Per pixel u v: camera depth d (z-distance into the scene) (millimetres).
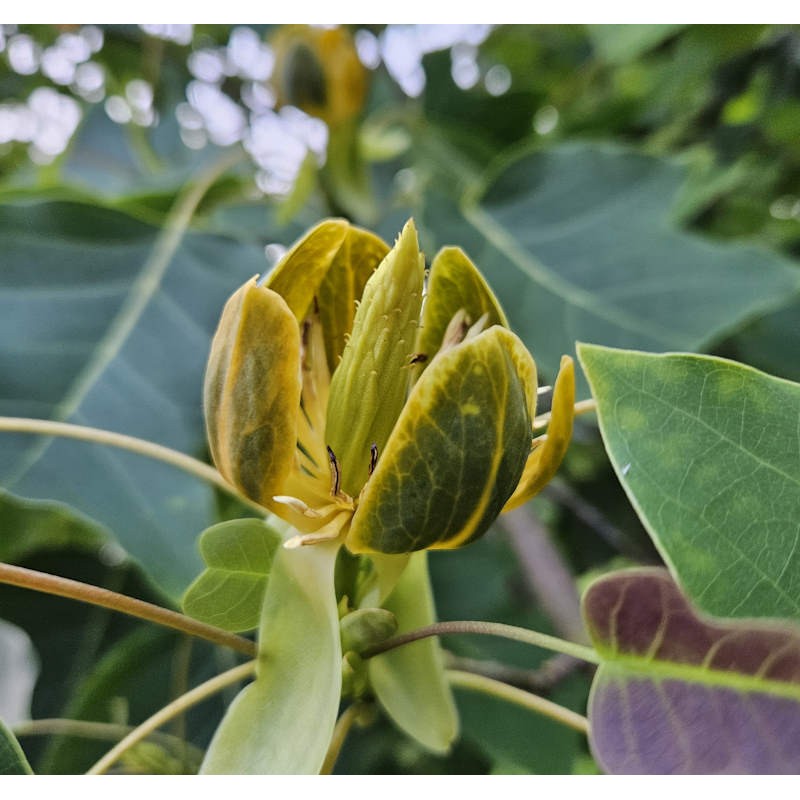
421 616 152
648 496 117
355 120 301
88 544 258
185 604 138
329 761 145
